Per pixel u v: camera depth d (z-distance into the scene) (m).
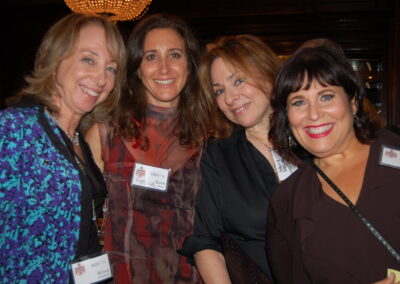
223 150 2.27
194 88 2.45
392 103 6.09
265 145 2.17
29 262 1.60
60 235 1.70
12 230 1.55
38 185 1.63
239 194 2.10
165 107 2.43
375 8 6.18
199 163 2.37
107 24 1.97
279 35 6.64
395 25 6.01
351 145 1.60
